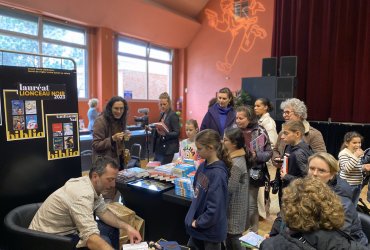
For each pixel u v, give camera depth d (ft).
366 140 20.26
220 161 6.24
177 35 30.17
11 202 7.16
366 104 21.43
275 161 7.73
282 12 25.22
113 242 7.00
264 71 24.48
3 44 18.97
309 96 24.06
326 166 5.38
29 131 7.45
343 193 5.34
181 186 7.05
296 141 7.21
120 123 9.33
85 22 22.62
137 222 7.95
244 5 28.14
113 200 9.11
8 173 7.09
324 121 23.15
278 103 23.36
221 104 9.98
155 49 30.58
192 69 32.40
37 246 5.61
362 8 21.26
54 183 8.00
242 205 6.87
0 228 6.97
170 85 32.86
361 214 5.57
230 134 6.90
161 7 26.18
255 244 5.45
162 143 11.36
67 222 6.07
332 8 22.70
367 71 21.21
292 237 3.59
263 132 8.48
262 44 27.37
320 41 23.54
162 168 8.27
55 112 7.98
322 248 3.37
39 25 20.66
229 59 29.60
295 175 6.97
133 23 25.46
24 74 7.33
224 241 6.59
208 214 5.86
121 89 27.30
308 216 3.49
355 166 8.56
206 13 30.78
